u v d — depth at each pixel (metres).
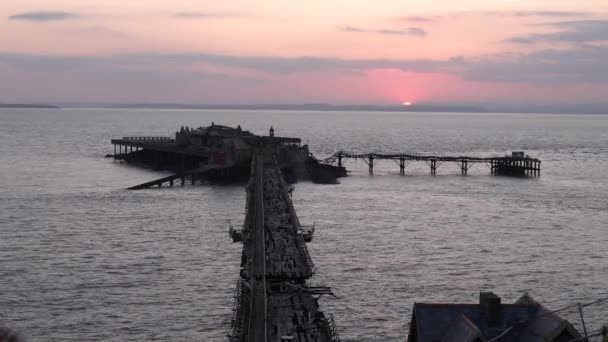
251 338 66.00
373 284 99.06
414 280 101.44
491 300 51.50
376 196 192.62
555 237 133.75
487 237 133.62
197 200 180.75
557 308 89.25
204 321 83.50
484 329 51.28
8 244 122.19
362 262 111.81
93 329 80.75
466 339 48.59
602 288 98.00
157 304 89.56
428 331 51.69
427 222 150.12
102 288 96.00
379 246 124.25
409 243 127.31
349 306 89.19
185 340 77.75
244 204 174.50
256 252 99.31
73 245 122.62
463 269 108.06
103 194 188.38
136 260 112.12
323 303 90.12
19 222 143.62
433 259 114.62
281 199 153.25
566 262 113.06
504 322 51.44
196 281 100.00
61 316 84.69
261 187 167.62
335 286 97.88
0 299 90.25
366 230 139.75
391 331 80.81
